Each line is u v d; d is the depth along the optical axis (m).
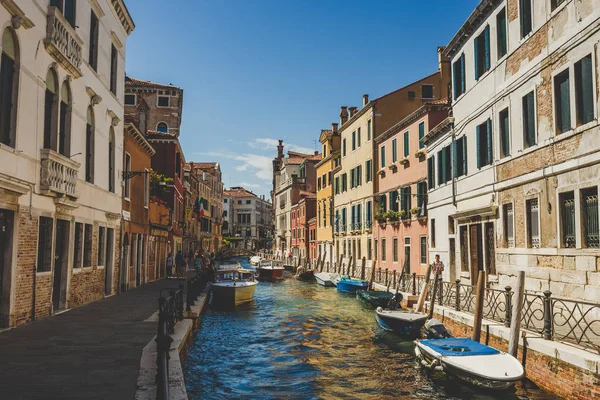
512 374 7.62
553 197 10.53
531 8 11.59
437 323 11.17
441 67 28.36
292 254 55.12
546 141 10.84
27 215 9.71
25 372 6.32
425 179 20.73
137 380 6.04
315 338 13.47
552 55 10.63
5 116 8.91
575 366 6.95
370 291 20.47
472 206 15.13
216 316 17.42
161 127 34.97
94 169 14.09
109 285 16.20
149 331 9.41
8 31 8.87
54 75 11.12
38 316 10.48
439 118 20.59
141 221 21.05
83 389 5.63
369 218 28.64
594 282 9.12
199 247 49.72
